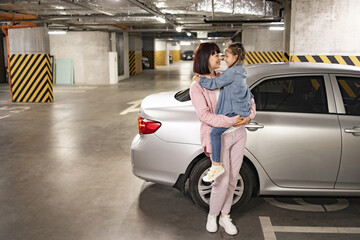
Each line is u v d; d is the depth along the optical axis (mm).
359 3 6926
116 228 3246
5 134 7133
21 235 3123
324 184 3367
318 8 7105
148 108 3570
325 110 3344
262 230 3205
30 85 11891
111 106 10914
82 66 19266
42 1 9766
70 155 5637
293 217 3459
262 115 3279
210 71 2809
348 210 3615
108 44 19078
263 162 3287
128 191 4133
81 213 3557
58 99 12680
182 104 3521
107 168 4984
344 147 3275
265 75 3412
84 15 13992
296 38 7293
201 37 35594
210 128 2896
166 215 3508
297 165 3295
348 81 3422
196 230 3211
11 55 11883
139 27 25453
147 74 26281
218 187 3041
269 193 3420
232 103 2760
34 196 3996
